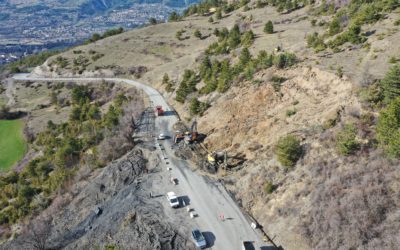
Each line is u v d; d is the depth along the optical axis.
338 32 62.59
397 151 29.80
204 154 50.78
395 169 29.94
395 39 49.28
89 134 72.88
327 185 32.66
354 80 42.38
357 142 33.69
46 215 49.84
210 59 88.00
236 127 51.28
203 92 69.44
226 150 49.16
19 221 53.94
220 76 68.56
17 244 45.75
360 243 26.89
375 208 28.02
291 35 83.31
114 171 50.91
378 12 63.06
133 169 50.34
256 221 36.78
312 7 104.31
